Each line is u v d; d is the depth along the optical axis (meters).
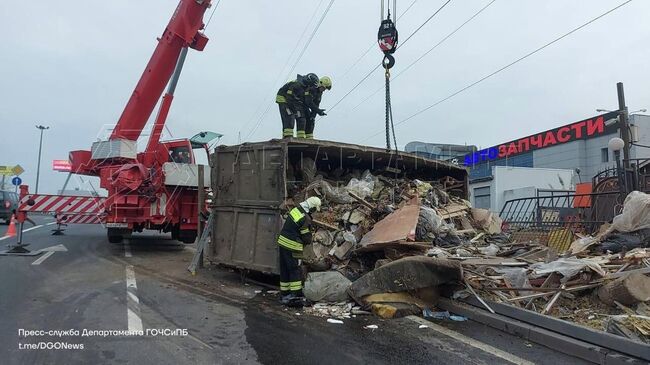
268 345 4.89
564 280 6.02
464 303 6.11
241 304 6.61
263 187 7.70
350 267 7.29
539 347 4.90
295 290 6.59
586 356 4.50
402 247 7.03
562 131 38.19
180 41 11.97
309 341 5.04
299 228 6.73
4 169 42.56
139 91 12.16
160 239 15.10
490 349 4.83
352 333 5.34
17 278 7.86
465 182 11.22
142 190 11.38
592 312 5.55
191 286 7.69
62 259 10.04
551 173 27.42
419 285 6.15
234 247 8.12
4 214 20.47
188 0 11.66
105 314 5.86
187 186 11.72
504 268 6.65
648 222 8.26
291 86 9.86
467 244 8.72
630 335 4.57
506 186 26.91
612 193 11.91
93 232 17.11
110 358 4.41
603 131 34.91
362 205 8.36
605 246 8.17
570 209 13.71
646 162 14.56
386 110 9.13
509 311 5.53
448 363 4.45
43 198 11.66
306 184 8.58
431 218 8.30
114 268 9.10
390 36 8.98
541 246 8.64
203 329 5.39
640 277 5.43
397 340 5.10
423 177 11.46
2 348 4.59
